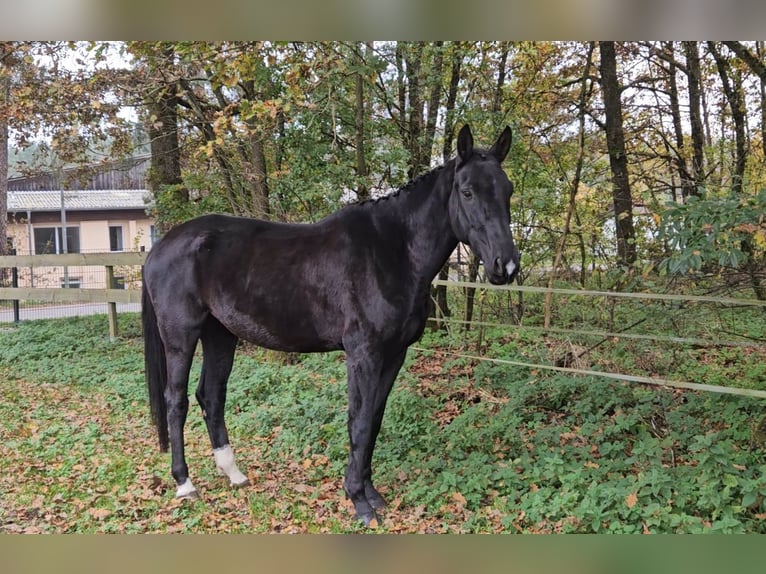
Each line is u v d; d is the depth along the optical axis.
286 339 3.94
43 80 8.28
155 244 4.35
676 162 8.41
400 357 3.81
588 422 4.89
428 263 3.67
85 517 3.76
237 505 3.96
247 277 3.93
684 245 3.89
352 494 3.71
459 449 4.63
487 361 6.65
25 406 6.21
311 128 7.47
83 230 23.58
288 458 4.75
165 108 8.78
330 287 3.72
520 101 8.04
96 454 4.85
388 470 4.39
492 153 3.57
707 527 3.27
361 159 7.79
